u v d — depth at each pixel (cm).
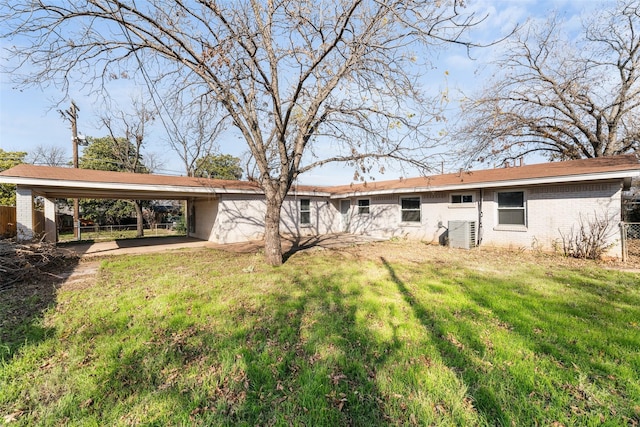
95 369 272
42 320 386
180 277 625
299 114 722
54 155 2955
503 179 969
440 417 210
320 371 264
